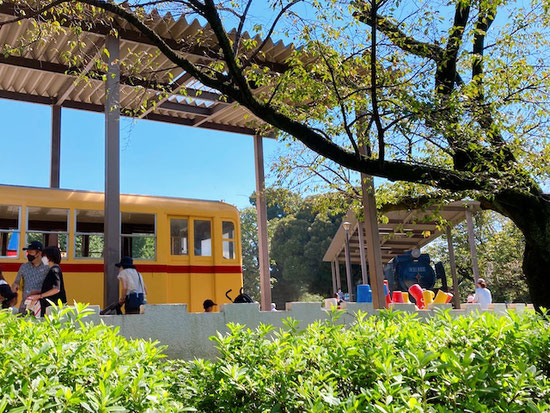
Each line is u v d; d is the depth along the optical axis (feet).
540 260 33.35
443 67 30.50
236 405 11.16
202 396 11.51
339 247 81.35
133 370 10.37
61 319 12.26
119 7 25.34
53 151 44.34
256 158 52.03
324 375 10.32
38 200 37.81
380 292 39.14
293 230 153.99
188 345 22.11
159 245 41.63
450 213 64.39
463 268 118.73
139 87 31.19
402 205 41.39
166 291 41.06
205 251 43.80
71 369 9.80
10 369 9.14
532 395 10.28
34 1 28.19
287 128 27.45
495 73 29.43
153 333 21.59
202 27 34.83
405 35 29.04
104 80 29.96
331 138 31.07
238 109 47.60
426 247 121.80
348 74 29.45
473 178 29.22
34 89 44.06
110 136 33.45
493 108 28.60
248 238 155.12
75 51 37.52
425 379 9.93
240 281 44.70
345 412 8.26
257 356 12.02
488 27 33.01
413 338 11.55
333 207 46.09
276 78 29.40
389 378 9.37
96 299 38.09
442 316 14.21
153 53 36.99
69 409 8.51
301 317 24.72
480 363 10.08
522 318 14.35
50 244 37.70
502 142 31.04
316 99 28.91
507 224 109.81
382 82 27.94
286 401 10.32
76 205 39.01
